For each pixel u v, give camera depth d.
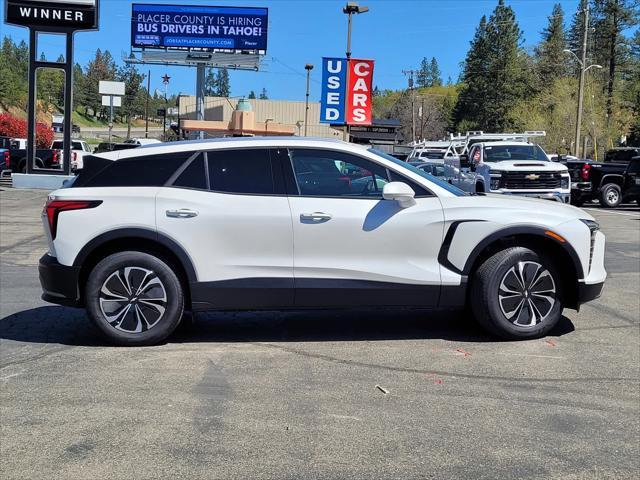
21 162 28.34
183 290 5.65
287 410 4.32
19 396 4.54
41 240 12.30
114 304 5.57
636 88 69.62
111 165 5.64
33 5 23.80
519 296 5.77
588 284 5.83
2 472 3.49
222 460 3.64
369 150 5.88
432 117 105.25
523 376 4.97
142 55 39.84
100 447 3.79
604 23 71.75
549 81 80.88
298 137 5.88
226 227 5.49
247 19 39.56
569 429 4.06
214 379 4.89
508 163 15.99
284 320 6.67
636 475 3.50
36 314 6.84
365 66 21.28
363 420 4.17
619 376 4.98
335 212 5.53
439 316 6.84
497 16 81.75
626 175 21.31
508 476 3.48
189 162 5.64
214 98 62.22
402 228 5.57
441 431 4.02
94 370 5.07
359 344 5.80
